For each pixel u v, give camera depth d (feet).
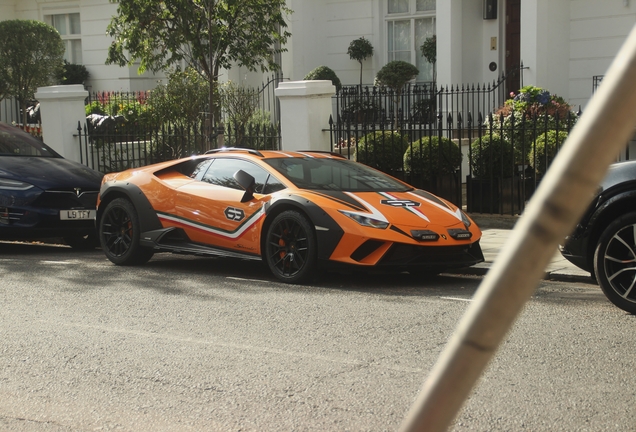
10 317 18.92
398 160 37.35
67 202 31.35
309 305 19.89
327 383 13.39
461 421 11.35
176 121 44.75
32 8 73.92
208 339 16.57
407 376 13.70
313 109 36.78
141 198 26.68
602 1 49.32
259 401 12.55
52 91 44.32
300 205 22.70
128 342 16.42
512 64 54.19
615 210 18.39
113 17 40.34
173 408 12.33
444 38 52.01
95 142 45.29
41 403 12.71
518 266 2.11
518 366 14.07
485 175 35.12
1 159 32.45
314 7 61.67
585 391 12.60
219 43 39.58
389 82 54.19
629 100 1.98
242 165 25.34
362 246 21.81
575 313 18.39
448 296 21.15
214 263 28.07
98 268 26.76
